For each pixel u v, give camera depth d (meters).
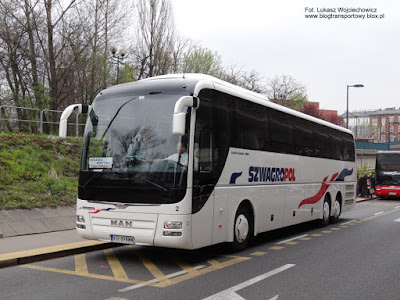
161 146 7.81
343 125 91.00
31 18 26.88
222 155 8.79
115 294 6.17
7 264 8.03
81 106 8.77
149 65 34.62
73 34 28.45
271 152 11.09
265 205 10.66
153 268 7.98
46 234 11.02
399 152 33.12
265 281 7.09
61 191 13.69
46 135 19.97
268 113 11.05
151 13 34.47
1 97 25.97
